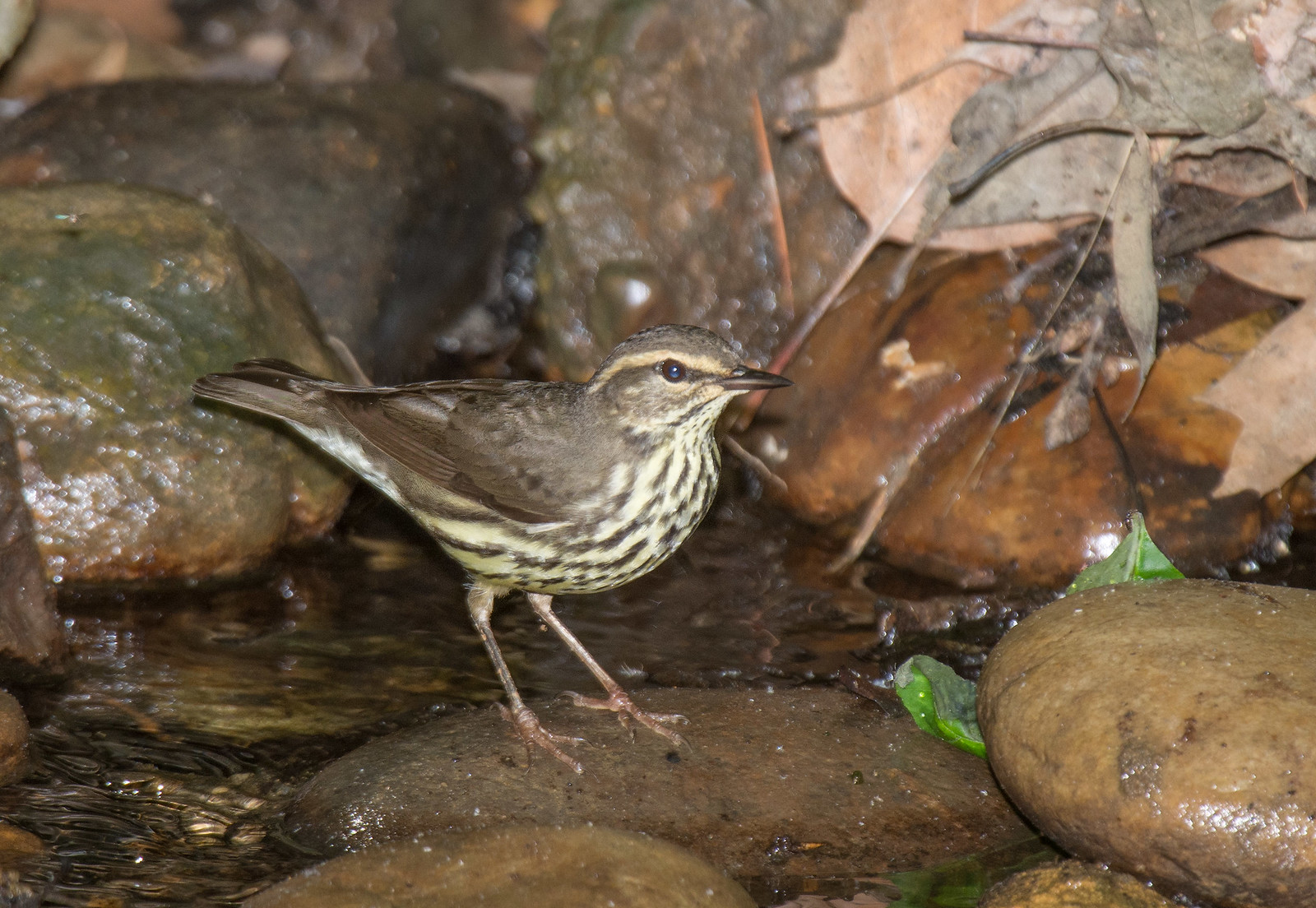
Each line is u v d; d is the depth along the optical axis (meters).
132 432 11.70
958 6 13.04
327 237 14.73
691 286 15.05
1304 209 12.32
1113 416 12.17
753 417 13.67
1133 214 12.18
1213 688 7.99
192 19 19.97
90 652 10.82
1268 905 7.57
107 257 12.09
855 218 14.47
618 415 10.20
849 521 12.91
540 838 7.96
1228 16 12.01
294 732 9.92
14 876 8.00
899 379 12.91
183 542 11.79
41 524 11.43
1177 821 7.60
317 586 12.16
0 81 17.69
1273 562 11.97
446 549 10.87
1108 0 12.33
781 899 8.20
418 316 15.65
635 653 11.25
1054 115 12.74
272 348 12.65
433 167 15.87
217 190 14.74
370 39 20.09
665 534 10.38
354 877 7.61
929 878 8.45
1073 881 7.76
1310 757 7.59
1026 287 12.95
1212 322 12.57
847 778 9.28
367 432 10.72
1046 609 9.16
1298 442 11.85
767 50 14.78
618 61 15.14
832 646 11.33
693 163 15.05
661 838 8.41
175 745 9.65
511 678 10.52
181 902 7.86
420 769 9.20
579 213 15.27
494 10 19.36
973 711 9.73
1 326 11.58
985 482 12.17
